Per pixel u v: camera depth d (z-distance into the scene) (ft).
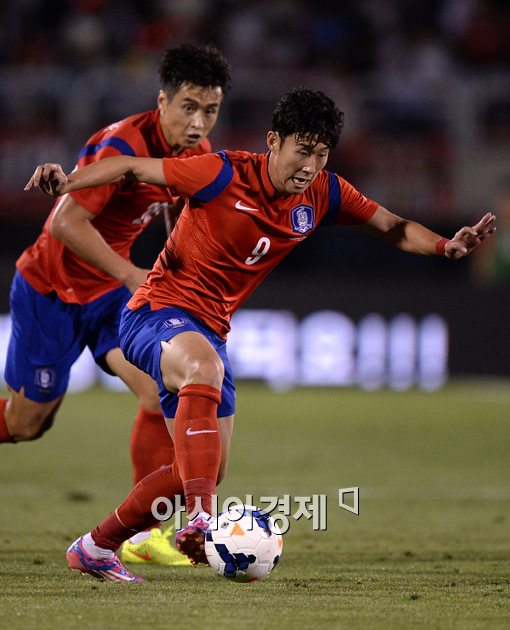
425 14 237.04
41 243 64.03
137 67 217.77
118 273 57.31
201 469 45.44
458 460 111.96
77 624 38.27
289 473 100.99
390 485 94.43
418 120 208.13
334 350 185.57
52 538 65.26
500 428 139.03
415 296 185.98
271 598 44.91
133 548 57.72
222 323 51.34
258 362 185.16
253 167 48.67
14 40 224.94
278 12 232.32
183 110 59.82
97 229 62.85
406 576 52.21
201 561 44.24
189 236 49.73
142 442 59.26
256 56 226.38
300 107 46.73
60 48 224.53
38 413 65.31
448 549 62.64
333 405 163.22
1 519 73.36
